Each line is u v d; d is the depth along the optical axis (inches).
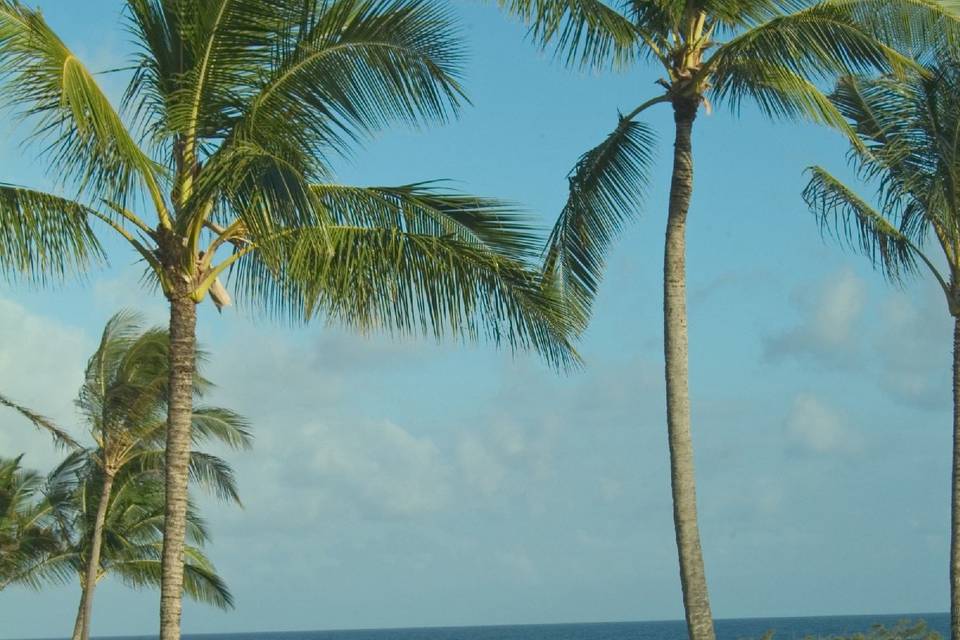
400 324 549.6
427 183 539.2
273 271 492.1
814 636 1117.1
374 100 522.9
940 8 523.5
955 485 776.9
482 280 554.9
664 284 596.4
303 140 517.3
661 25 601.0
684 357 589.6
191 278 540.7
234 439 1270.9
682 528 577.3
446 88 523.8
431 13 513.7
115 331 1171.3
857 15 534.0
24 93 494.0
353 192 544.1
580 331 569.3
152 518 1438.2
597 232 634.2
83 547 1451.8
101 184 514.0
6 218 526.9
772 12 580.7
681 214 598.2
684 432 585.0
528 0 587.8
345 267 539.5
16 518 1475.1
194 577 1472.7
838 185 824.3
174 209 535.2
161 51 533.0
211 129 531.5
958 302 788.0
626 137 625.3
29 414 962.1
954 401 786.2
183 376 538.3
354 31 510.3
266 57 518.6
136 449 1282.0
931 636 987.9
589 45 602.2
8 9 483.8
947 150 733.3
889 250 816.3
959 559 768.3
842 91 784.3
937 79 710.5
